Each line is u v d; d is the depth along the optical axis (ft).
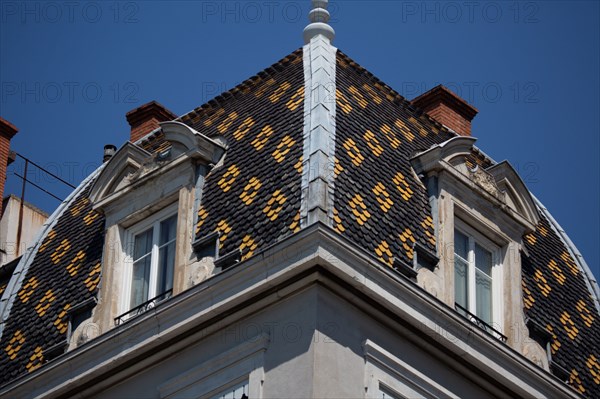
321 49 150.71
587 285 153.48
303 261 125.80
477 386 133.80
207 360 129.80
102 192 145.69
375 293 127.54
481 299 140.87
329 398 122.93
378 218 134.41
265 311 128.16
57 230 156.25
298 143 138.41
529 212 146.30
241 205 136.36
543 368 137.80
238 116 149.79
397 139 146.82
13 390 139.13
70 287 145.79
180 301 131.44
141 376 134.00
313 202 130.52
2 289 155.02
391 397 127.54
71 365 136.77
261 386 125.49
